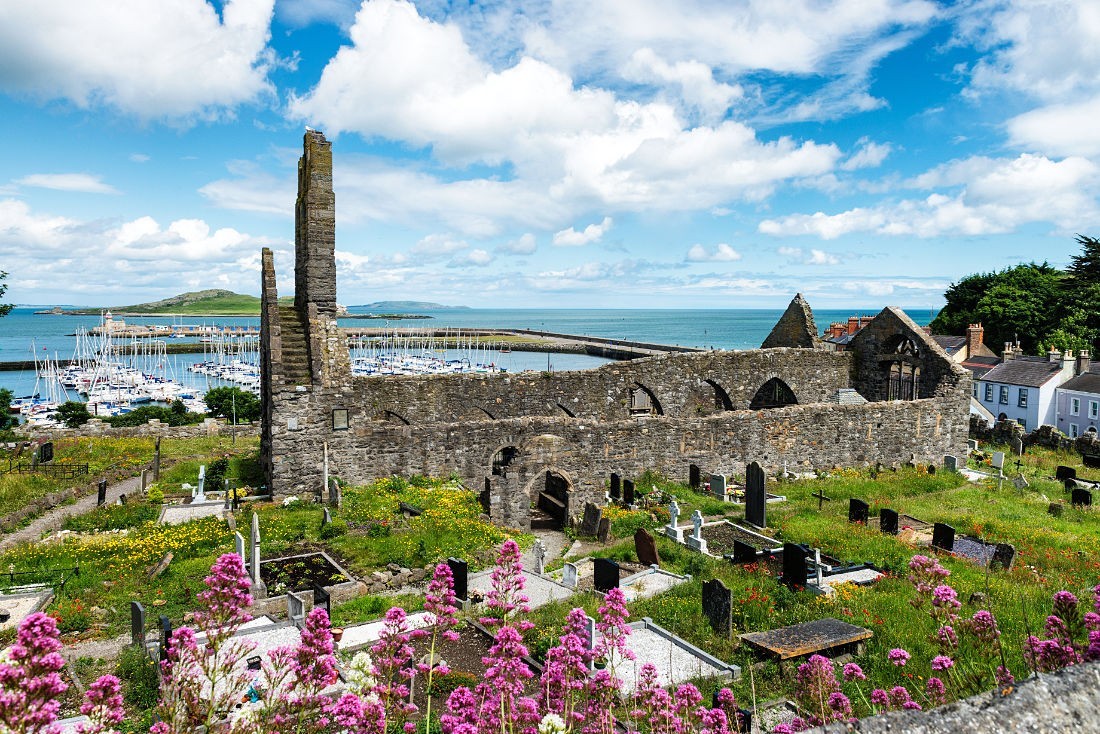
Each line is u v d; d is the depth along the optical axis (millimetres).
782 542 24172
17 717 4301
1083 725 5023
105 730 5828
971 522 26109
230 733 6375
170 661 7031
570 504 28234
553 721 5652
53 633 4676
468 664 13867
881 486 32688
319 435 27875
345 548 21609
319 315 29016
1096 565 20984
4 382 125562
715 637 15555
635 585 19703
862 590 18547
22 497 27125
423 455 29625
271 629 15469
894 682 12727
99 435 43750
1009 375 58219
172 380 120312
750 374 42156
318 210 28953
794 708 11922
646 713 8773
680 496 30891
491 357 159125
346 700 6480
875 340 44938
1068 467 35469
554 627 15555
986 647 9406
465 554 21484
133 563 19938
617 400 37938
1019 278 84750
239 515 24938
